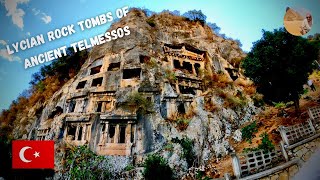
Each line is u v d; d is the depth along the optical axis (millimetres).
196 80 18781
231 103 17578
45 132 16484
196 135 15406
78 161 14328
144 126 15562
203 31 21328
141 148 14820
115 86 17250
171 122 15977
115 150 14805
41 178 13898
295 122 13602
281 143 11219
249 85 19125
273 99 14227
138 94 16719
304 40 12930
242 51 20719
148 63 18531
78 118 16234
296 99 13961
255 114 17312
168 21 21328
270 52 13062
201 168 13523
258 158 11250
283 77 13156
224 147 14898
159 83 17500
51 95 18391
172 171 12906
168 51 19688
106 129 15516
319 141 11477
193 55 20109
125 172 13656
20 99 17891
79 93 17375
